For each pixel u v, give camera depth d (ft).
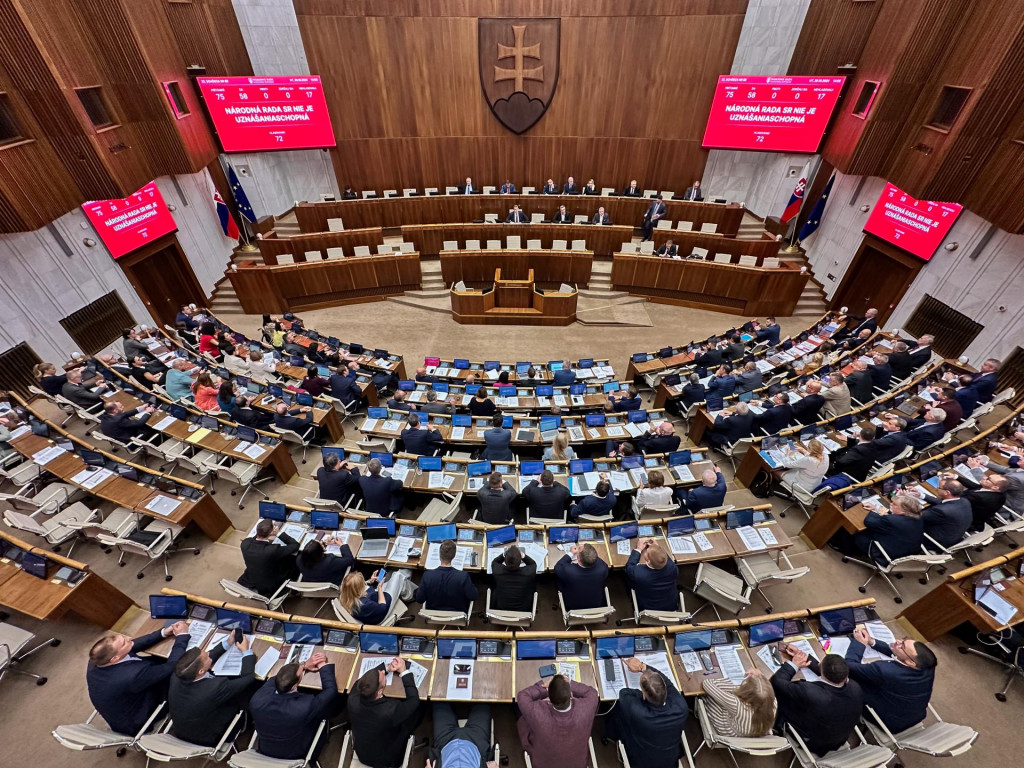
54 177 32.30
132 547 21.57
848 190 50.75
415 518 25.67
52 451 25.90
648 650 16.40
